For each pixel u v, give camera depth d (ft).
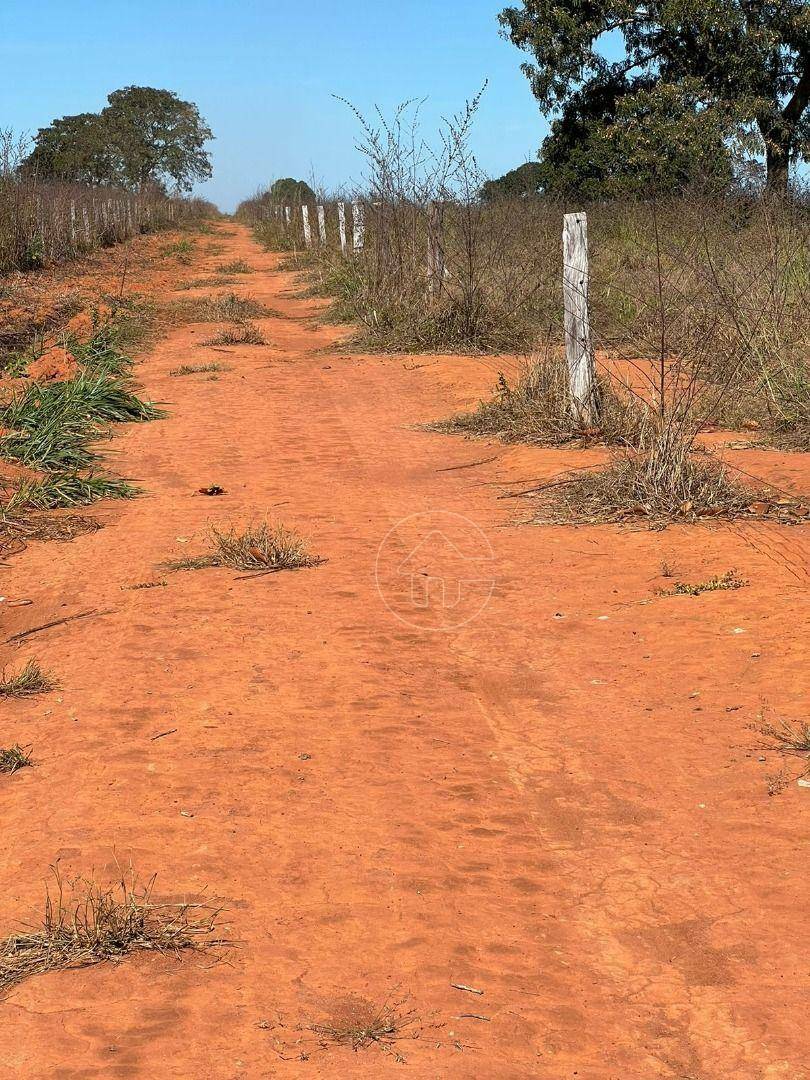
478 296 52.70
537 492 27.53
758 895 11.39
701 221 36.55
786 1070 9.05
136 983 10.13
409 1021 9.61
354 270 65.92
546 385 35.37
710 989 10.11
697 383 33.99
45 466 31.19
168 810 13.35
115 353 50.34
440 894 11.58
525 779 14.06
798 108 92.27
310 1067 9.00
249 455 33.45
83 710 16.30
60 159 216.54
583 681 16.78
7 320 55.47
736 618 18.34
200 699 16.53
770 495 25.62
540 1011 9.80
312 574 22.21
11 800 13.79
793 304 36.60
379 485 29.43
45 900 11.46
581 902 11.49
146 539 25.09
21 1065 9.06
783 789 13.26
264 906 11.36
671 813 13.05
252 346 56.49
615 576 21.18
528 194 59.72
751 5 89.86
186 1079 8.87
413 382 44.86
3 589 22.26
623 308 44.60
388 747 14.90
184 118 318.86
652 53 95.25
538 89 96.84
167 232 172.96
